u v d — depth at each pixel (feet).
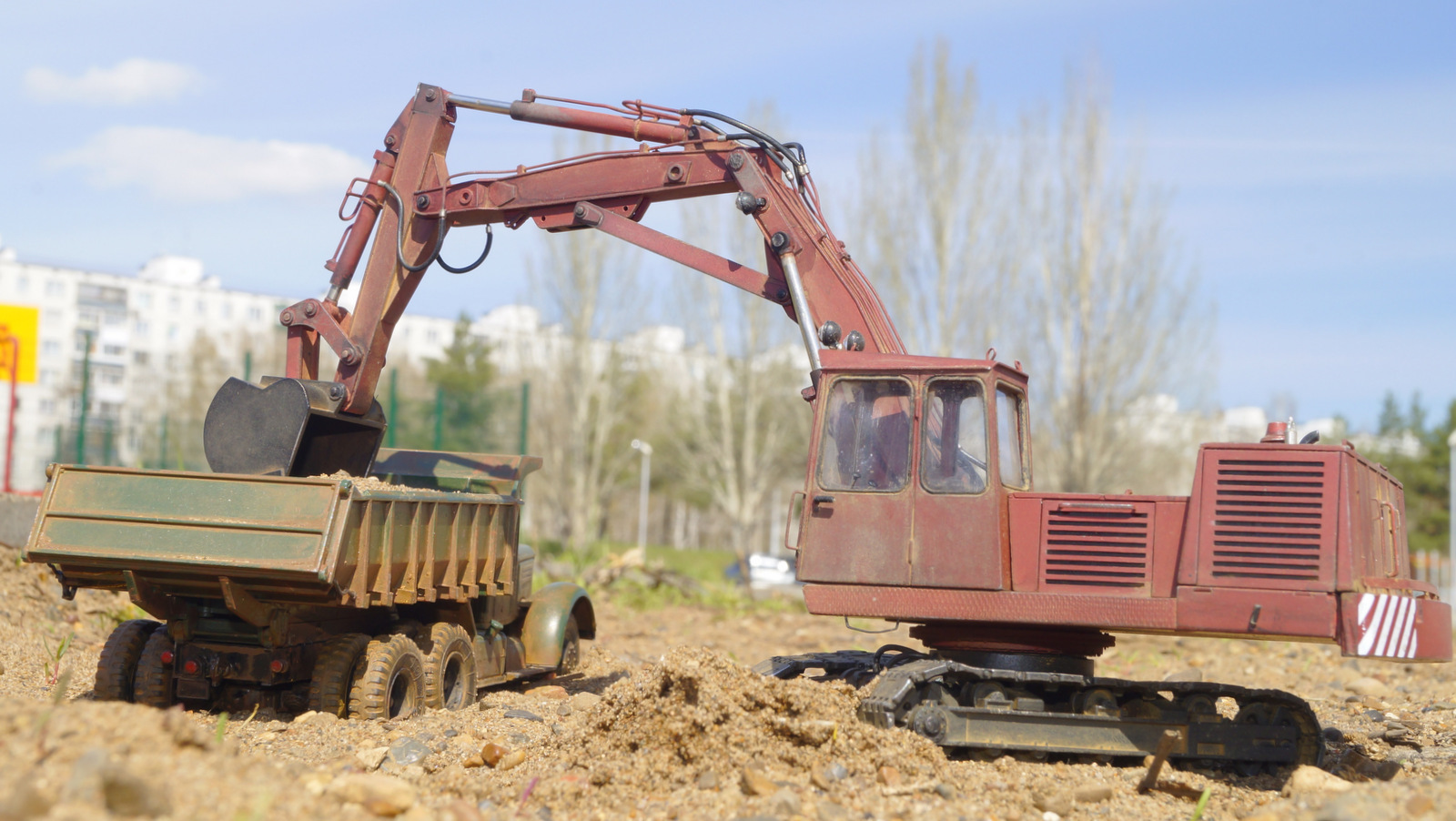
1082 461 100.78
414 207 30.25
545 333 163.63
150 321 229.45
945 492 23.43
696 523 248.52
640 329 151.12
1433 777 22.53
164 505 23.44
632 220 29.22
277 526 22.88
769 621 59.72
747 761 19.58
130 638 25.98
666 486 220.02
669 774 19.63
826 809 17.83
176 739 15.61
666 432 197.36
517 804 18.94
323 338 30.09
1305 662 44.65
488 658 31.63
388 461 33.60
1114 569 22.70
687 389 211.61
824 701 21.01
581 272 145.79
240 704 26.32
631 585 65.67
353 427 30.55
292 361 30.19
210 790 14.52
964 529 23.16
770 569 98.53
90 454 77.20
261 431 28.17
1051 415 103.40
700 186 28.48
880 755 20.04
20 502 41.29
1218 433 144.15
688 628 55.36
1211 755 22.79
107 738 15.12
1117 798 20.35
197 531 23.17
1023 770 21.84
